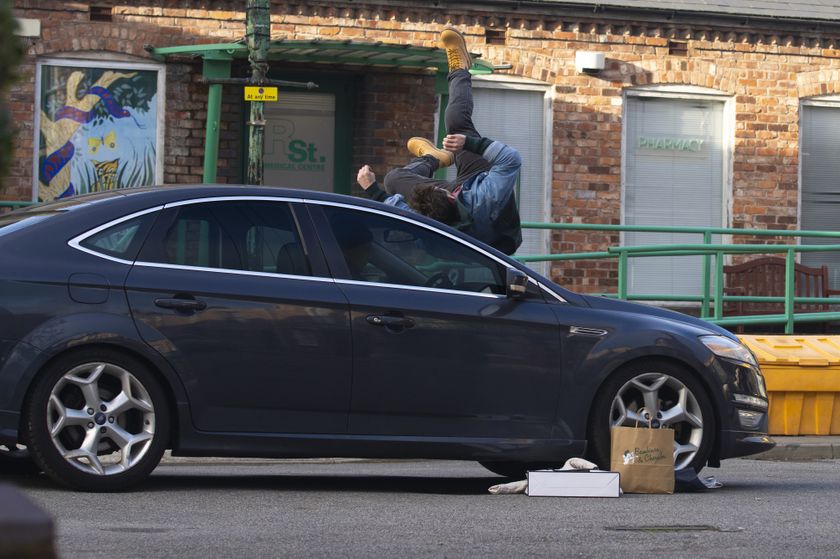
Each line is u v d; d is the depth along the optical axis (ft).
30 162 85.25
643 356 38.55
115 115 87.20
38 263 33.65
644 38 98.53
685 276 99.50
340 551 26.37
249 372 35.14
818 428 62.08
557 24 96.63
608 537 29.22
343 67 92.27
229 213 36.04
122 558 24.81
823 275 98.12
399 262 37.32
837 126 102.37
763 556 27.14
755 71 100.83
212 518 30.73
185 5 88.22
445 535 28.99
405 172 48.83
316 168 93.66
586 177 97.50
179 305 34.55
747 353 40.45
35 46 85.25
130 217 35.01
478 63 86.28
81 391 33.83
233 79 73.05
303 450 35.68
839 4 102.73
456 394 36.91
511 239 47.62
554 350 37.78
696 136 100.22
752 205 100.99
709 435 39.24
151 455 34.35
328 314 35.91
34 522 7.25
